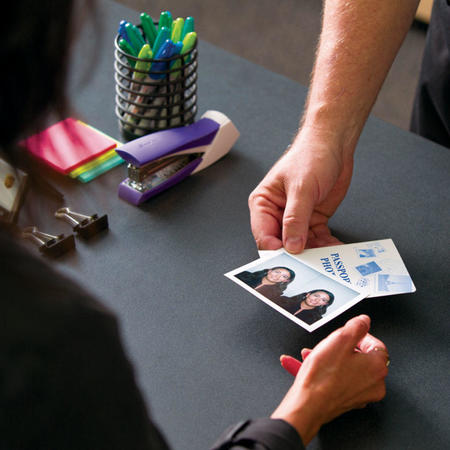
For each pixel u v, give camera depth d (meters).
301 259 0.98
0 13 0.35
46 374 0.38
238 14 3.67
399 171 1.23
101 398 0.42
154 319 0.88
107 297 0.91
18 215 0.54
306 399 0.70
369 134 1.33
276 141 1.29
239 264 0.99
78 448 0.41
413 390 0.80
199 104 1.38
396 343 0.87
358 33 1.11
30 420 0.38
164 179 1.12
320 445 0.72
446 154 1.28
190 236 1.04
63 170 1.10
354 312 0.91
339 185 1.12
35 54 0.39
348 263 0.97
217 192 1.15
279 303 0.88
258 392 0.78
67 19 0.40
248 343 0.85
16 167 0.46
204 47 1.57
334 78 1.12
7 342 0.37
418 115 1.60
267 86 1.46
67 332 0.39
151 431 0.49
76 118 0.51
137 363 0.80
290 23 3.61
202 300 0.92
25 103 0.41
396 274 0.96
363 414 0.76
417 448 0.72
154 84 1.13
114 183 1.15
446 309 0.93
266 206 1.06
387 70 1.14
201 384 0.78
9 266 0.38
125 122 1.21
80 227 1.00
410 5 1.11
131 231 1.04
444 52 1.43
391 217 1.11
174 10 3.68
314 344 0.85
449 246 1.05
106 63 1.46
